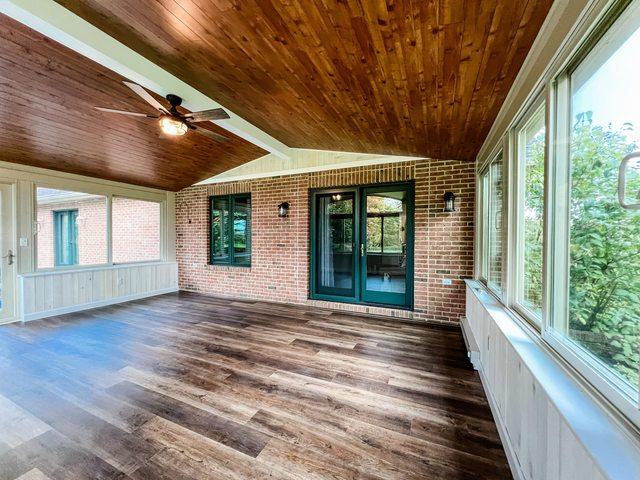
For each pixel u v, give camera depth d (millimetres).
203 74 2477
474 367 2715
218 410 2090
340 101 2648
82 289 4910
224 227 6148
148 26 1905
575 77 1353
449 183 4082
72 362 2867
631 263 983
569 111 1403
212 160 5164
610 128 1101
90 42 1980
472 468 1577
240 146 4746
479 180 3734
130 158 4539
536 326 1747
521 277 2154
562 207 1447
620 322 1018
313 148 4879
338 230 4996
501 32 1520
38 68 2395
